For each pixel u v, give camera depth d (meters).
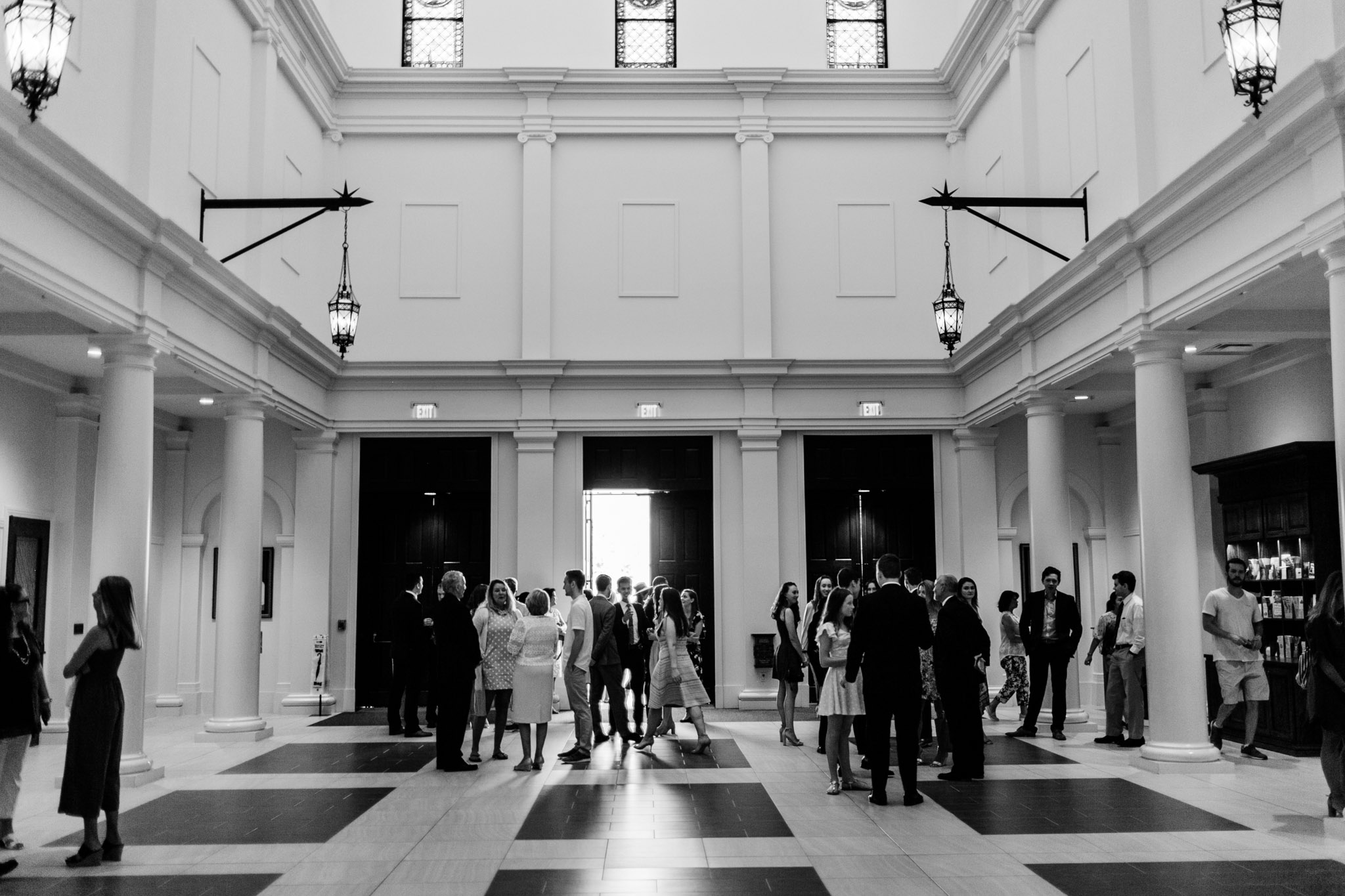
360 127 15.20
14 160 6.64
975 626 8.73
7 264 6.70
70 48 7.87
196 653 14.23
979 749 8.65
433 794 8.24
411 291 15.15
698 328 15.27
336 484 14.79
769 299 15.20
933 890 5.50
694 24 16.09
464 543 14.97
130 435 8.71
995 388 13.54
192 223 10.06
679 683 10.37
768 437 15.00
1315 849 6.29
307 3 12.92
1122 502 14.53
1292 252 7.01
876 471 15.34
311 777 9.05
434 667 9.43
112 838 6.25
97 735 6.21
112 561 8.62
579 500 14.93
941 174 15.53
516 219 15.34
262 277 12.03
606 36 16.03
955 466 15.24
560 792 8.24
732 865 6.04
